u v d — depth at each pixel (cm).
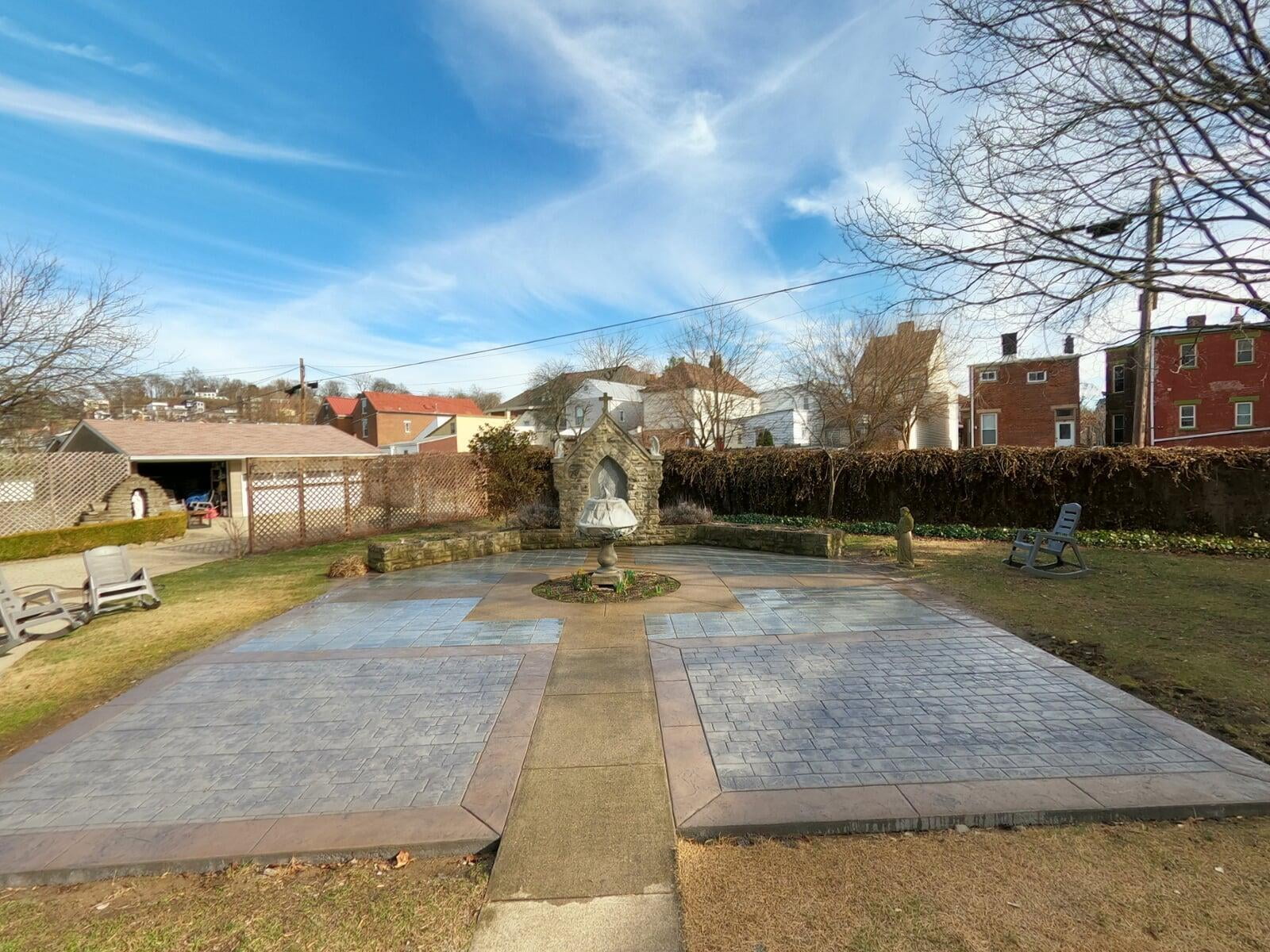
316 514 1407
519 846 272
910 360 1891
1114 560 912
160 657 561
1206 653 496
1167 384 2347
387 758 359
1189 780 312
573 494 1191
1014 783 312
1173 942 212
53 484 1565
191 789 332
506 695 448
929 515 1359
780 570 896
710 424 2772
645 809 298
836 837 281
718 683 459
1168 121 495
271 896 254
